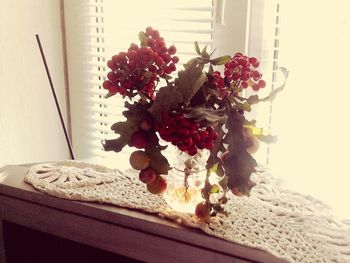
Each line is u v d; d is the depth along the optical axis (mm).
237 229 437
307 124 661
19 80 758
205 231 427
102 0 813
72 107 885
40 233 534
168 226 441
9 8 722
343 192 650
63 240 518
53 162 628
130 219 462
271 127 691
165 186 435
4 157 745
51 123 843
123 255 480
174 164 463
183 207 464
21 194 529
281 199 508
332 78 630
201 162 451
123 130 400
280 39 659
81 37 834
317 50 631
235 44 684
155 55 394
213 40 704
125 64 399
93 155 890
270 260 401
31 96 787
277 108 678
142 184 537
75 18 828
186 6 720
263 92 685
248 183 402
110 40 822
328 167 657
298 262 396
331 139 649
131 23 784
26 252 554
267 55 679
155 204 482
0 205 557
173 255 448
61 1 830
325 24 618
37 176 552
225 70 420
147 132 401
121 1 790
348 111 630
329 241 431
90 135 880
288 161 685
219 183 416
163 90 380
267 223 453
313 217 470
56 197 504
